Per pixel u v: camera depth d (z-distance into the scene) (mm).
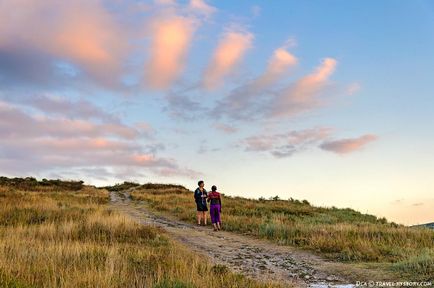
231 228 19453
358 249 13523
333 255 13211
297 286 9461
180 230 18844
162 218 24344
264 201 36719
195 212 25656
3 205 22469
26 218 18828
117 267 9430
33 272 8633
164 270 9594
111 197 43469
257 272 10930
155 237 15406
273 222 20109
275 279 10109
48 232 14617
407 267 10742
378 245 14383
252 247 14898
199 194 21625
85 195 40719
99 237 14445
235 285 8609
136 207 31844
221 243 15609
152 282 8586
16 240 12070
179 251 12594
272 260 12625
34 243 12250
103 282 7984
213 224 19516
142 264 10336
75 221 17344
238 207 28656
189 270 9359
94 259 10359
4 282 7430
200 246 14703
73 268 9250
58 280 8227
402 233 16812
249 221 20984
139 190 50594
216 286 8492
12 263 9055
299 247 14797
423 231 17828
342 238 15234
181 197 38219
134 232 15742
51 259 9578
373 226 20500
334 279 10219
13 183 47375
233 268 11242
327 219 24141
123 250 12109
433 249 13242
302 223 21109
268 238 16844
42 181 52719
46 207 22328
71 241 13453
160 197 38625
